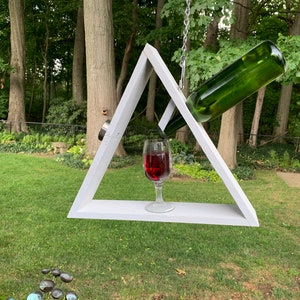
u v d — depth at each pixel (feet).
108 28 23.00
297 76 14.49
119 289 7.79
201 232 11.30
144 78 3.49
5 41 43.93
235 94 3.49
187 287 7.98
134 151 28.32
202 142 3.17
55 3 41.52
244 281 8.36
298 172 23.94
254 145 34.09
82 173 19.74
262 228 11.91
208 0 14.49
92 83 23.16
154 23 42.91
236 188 3.26
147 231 11.23
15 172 19.21
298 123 37.65
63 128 33.32
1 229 10.96
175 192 16.29
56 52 50.03
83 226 11.47
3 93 37.70
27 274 8.25
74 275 8.30
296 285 8.25
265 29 35.04
